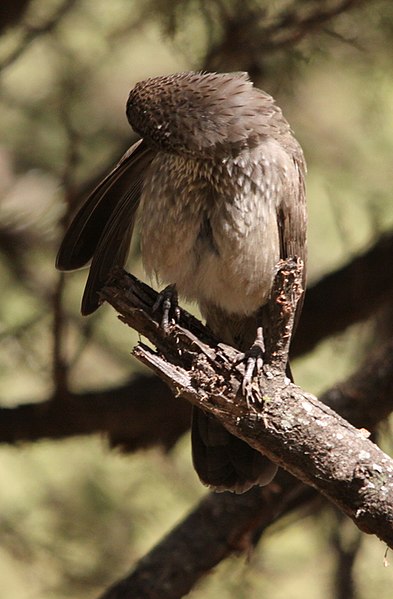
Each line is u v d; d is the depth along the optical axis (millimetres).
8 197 11469
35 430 10664
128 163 8859
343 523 11258
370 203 11266
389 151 11289
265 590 11117
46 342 10992
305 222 9188
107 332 11688
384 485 7031
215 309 9398
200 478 8914
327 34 10102
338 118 11219
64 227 10344
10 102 11492
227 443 8930
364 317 11320
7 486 11398
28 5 10648
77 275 11461
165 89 8703
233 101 8719
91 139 11297
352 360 11609
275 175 8836
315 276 11820
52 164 11531
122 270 7883
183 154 8688
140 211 9133
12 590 10992
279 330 7121
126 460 11562
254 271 8930
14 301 11375
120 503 11445
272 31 9961
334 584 11141
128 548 11273
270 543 11352
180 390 7168
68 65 11281
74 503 11352
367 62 10414
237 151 8742
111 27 11086
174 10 9938
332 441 7082
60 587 11023
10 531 11039
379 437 10547
